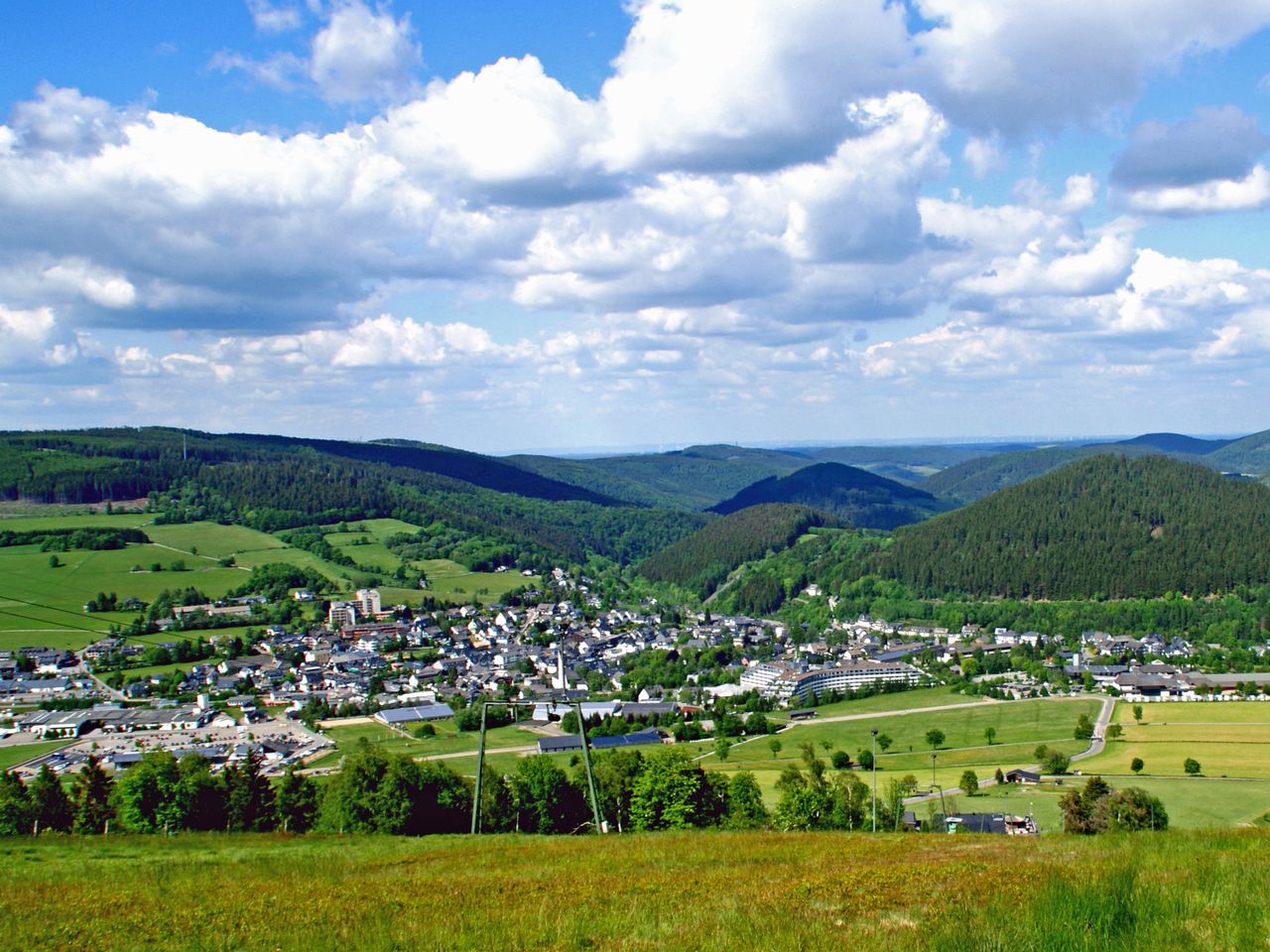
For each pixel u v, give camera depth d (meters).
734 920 19.53
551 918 21.23
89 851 47.56
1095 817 90.12
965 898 20.77
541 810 83.31
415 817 77.56
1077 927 16.95
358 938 19.78
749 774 91.50
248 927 22.28
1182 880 20.89
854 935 17.45
